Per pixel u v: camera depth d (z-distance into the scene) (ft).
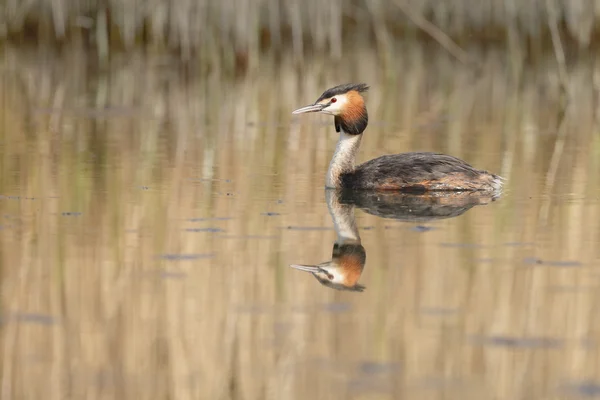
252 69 120.37
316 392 26.53
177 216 45.88
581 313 31.91
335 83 107.76
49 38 141.38
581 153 65.21
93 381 27.66
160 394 26.86
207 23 126.62
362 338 30.01
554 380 27.14
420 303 33.06
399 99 97.35
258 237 41.86
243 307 32.73
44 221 44.37
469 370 27.71
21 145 67.67
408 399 26.03
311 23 138.62
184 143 69.87
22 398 26.50
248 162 62.34
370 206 48.85
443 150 67.05
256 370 28.07
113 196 50.26
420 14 147.64
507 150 66.74
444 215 46.50
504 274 36.06
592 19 142.10
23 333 30.55
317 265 37.50
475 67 126.41
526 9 142.72
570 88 104.53
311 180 56.34
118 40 139.64
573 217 45.78
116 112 86.94
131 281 35.29
